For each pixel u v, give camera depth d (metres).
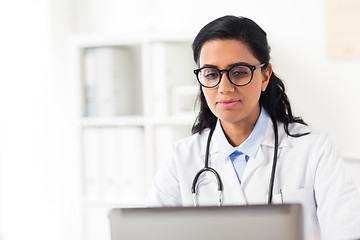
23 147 2.89
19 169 2.90
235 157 1.37
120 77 2.65
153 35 2.50
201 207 0.81
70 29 2.91
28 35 2.83
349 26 2.52
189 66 2.60
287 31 2.59
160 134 2.52
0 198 2.95
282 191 1.29
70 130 2.93
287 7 2.59
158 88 2.51
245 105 1.18
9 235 2.95
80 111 2.62
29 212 2.90
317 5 2.55
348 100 2.54
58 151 2.83
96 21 2.91
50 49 2.78
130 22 2.85
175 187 1.41
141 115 2.81
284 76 2.60
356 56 2.52
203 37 1.18
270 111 1.39
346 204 1.17
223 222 0.80
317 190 1.26
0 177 2.95
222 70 1.16
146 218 0.83
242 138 1.35
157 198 1.41
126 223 0.83
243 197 1.31
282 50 2.60
